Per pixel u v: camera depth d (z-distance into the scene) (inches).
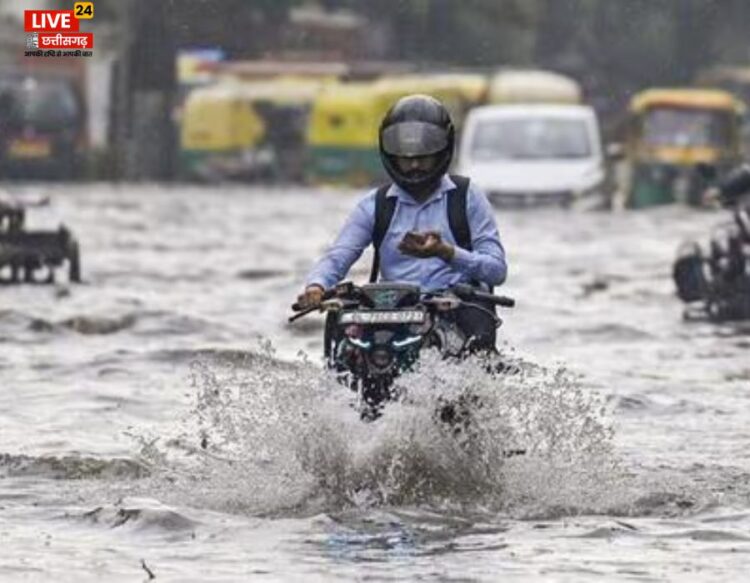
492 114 4128.9
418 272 965.8
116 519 883.4
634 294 2135.8
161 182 5447.8
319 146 5349.4
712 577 776.3
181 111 5556.1
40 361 1466.5
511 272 2461.9
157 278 2311.8
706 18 6013.8
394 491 923.4
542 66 6131.9
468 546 832.3
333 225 3543.3
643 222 3690.9
